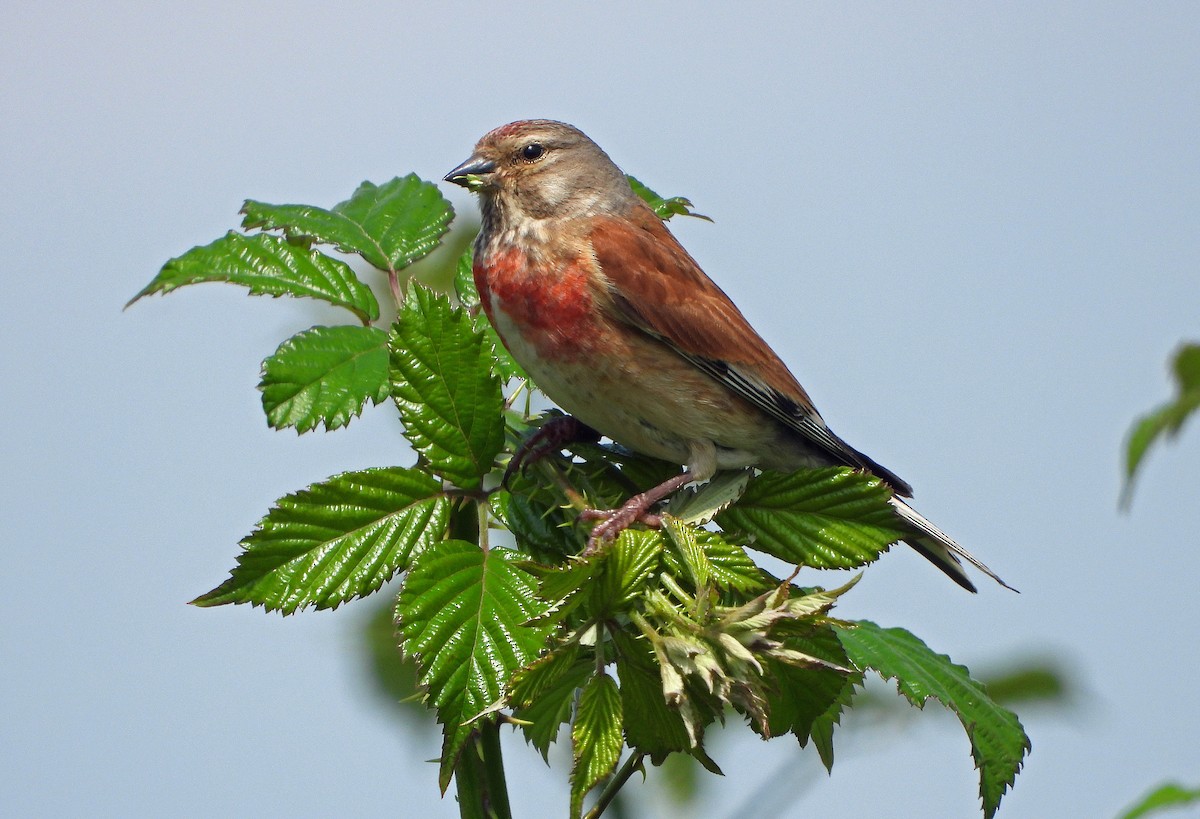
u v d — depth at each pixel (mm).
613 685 4766
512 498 5547
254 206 6773
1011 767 6004
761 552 5555
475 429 5469
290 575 5090
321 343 6023
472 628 4930
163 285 6289
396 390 5438
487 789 5180
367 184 7195
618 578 4750
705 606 4656
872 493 5508
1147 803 3904
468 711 4801
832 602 4656
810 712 5266
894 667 6199
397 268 6641
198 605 5020
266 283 6367
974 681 6395
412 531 5246
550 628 4754
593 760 4703
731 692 4594
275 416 5773
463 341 5496
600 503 5535
